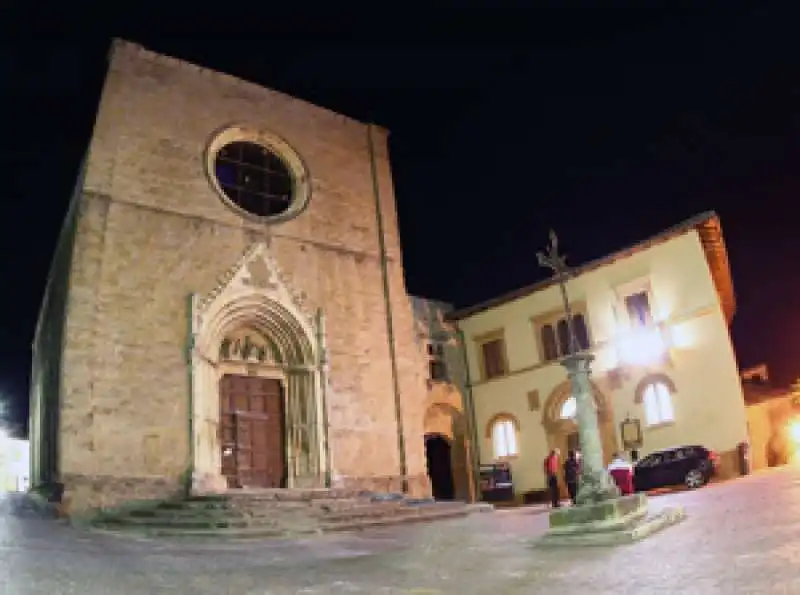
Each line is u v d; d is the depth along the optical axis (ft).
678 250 82.43
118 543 43.75
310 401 73.56
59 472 56.18
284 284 74.69
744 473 72.49
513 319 98.53
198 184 72.64
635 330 84.48
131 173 68.28
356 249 84.02
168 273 67.46
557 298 93.61
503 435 96.84
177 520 52.03
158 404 62.80
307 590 28.55
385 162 92.07
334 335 78.13
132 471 59.57
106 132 67.87
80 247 62.80
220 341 70.28
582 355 41.78
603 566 27.91
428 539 45.73
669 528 37.14
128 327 63.36
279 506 56.80
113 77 70.28
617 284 87.35
